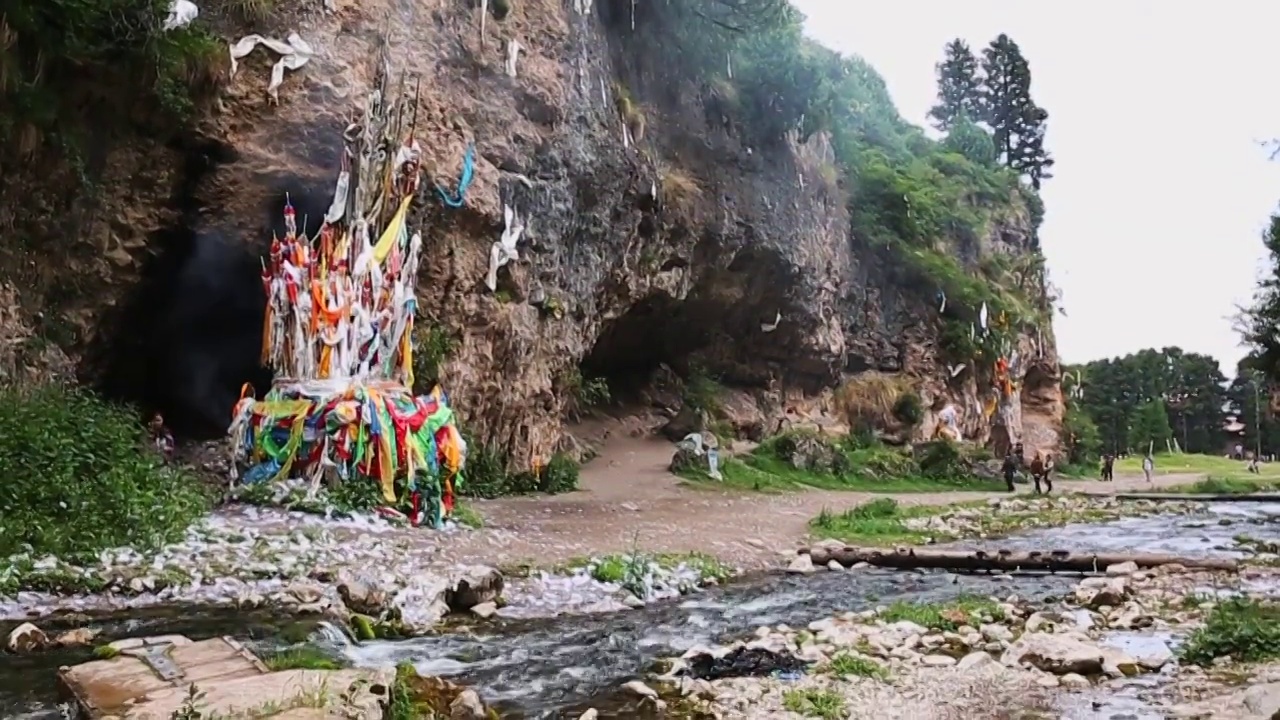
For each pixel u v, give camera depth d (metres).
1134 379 104.44
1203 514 30.05
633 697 8.48
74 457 13.54
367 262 17.77
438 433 17.59
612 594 13.73
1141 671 9.41
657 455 35.06
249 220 19.42
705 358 40.88
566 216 27.28
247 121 19.00
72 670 7.31
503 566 14.22
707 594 14.61
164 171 18.41
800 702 8.26
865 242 48.28
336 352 17.19
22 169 16.09
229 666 7.46
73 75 16.72
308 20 19.95
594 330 31.12
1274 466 72.25
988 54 82.50
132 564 11.98
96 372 19.36
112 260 18.08
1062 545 20.86
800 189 41.28
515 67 24.98
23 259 16.36
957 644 10.80
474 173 23.08
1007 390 52.50
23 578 11.00
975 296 50.66
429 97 22.16
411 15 22.14
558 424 28.45
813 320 42.81
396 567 13.26
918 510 27.62
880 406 46.25
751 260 38.34
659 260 33.78
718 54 36.53
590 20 29.70
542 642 10.73
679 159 34.97
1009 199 64.31
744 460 35.72
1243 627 10.13
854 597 14.37
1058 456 57.12
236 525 14.38
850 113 49.94
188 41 17.97
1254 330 36.53
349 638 10.33
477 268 23.47
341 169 18.22
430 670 9.33
